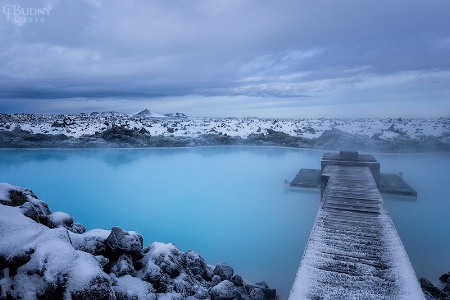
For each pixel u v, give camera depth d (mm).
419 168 28344
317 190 20500
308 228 15992
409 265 5602
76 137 44219
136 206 20547
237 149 42531
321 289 4898
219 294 7652
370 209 8883
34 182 26609
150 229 16484
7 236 5824
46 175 28984
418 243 12953
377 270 5449
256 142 44938
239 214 18453
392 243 6527
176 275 7734
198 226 16734
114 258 7723
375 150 36656
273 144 44250
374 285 4992
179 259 8203
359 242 6594
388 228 7379
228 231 15852
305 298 4684
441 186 22078
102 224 17422
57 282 5016
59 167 32375
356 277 5230
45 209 8508
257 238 14828
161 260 7695
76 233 8109
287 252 13062
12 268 5297
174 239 14961
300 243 14102
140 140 43594
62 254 5340
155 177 28547
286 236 14984
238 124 70188
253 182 26000
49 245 5441
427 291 8227
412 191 17641
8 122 62469
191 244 14234
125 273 7242
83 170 31219
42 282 4965
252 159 36438
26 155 37375
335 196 10391
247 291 8781
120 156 38125
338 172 15266
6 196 7453
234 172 30172
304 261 5805
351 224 7688
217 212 18906
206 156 38656
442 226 14695
